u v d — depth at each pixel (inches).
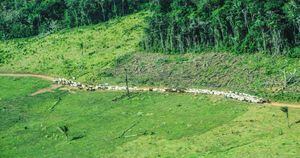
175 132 5388.8
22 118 6510.8
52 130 5959.6
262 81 6190.9
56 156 5236.2
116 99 6604.3
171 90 6520.7
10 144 5743.1
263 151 4643.2
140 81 6983.3
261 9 6845.5
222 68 6722.4
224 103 5905.5
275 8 6766.7
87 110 6432.1
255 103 5757.9
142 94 6619.1
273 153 4571.9
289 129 5012.3
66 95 7076.8
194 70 6899.6
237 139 4995.1
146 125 5684.1
